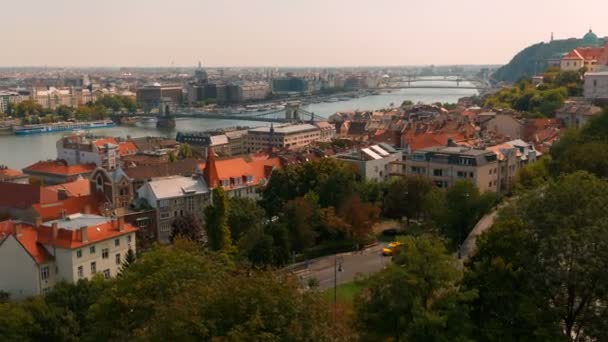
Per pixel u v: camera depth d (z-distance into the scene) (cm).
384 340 9331
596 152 16150
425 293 8956
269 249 16000
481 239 9806
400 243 9956
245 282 7262
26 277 15025
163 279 9444
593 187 9494
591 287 8619
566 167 16238
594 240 8538
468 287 9006
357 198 19112
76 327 11025
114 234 16088
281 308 7025
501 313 8719
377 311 9062
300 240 17438
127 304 9356
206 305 7069
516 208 10162
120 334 9275
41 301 11438
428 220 19138
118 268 16238
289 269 16350
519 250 9169
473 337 8588
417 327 8294
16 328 10550
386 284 9006
